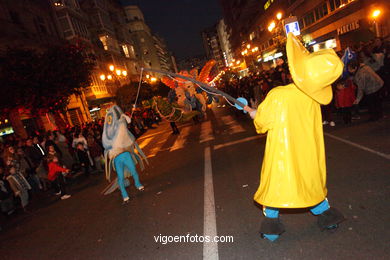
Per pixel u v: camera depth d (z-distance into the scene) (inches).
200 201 210.4
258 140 362.9
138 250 161.8
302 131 121.8
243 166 269.4
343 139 272.8
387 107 365.1
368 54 392.8
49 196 362.6
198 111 374.9
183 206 209.2
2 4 851.4
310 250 124.9
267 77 536.1
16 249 211.3
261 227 137.3
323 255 119.6
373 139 251.4
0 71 591.2
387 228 126.7
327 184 185.6
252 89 618.2
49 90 615.8
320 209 133.4
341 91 325.1
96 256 167.8
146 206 229.9
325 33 1081.4
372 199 154.3
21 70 579.8
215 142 426.0
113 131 265.1
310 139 123.0
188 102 367.9
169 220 191.2
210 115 866.1
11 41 847.1
